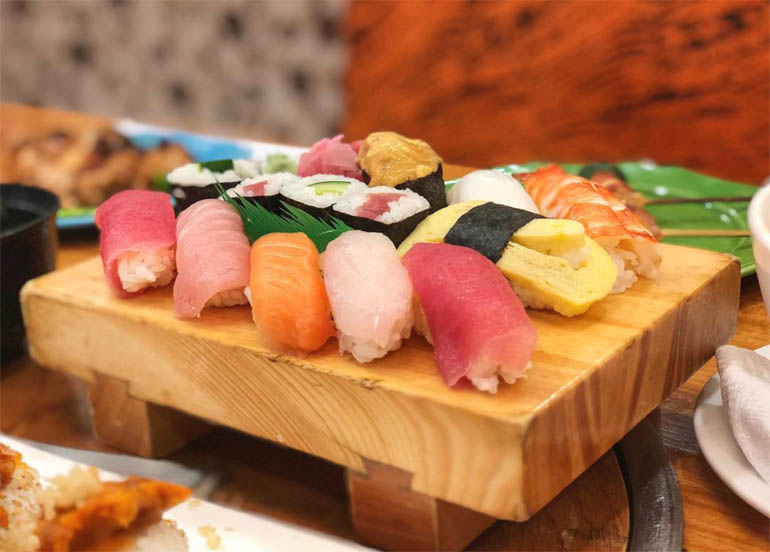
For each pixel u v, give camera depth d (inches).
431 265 22.2
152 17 60.2
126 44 62.0
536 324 23.1
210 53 59.8
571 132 54.0
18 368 28.4
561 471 21.6
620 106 52.2
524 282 23.1
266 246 23.3
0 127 42.7
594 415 22.0
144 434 25.2
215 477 24.7
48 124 42.8
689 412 24.7
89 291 25.4
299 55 57.5
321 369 22.3
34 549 21.0
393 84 56.3
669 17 48.9
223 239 24.0
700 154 51.2
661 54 49.9
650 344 22.9
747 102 48.8
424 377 21.9
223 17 58.2
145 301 24.9
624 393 22.6
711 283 24.3
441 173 26.0
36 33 64.6
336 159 26.7
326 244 24.3
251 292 23.0
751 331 26.5
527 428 20.7
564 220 23.4
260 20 57.4
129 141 39.5
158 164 37.3
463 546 22.7
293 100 59.0
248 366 23.2
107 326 24.8
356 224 24.4
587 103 52.9
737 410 21.6
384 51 55.6
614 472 23.4
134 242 24.5
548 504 22.9
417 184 25.3
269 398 23.2
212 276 23.6
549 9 51.3
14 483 21.9
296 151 37.2
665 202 32.3
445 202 25.9
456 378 21.4
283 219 24.5
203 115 62.0
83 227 32.9
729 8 47.2
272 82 59.0
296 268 22.8
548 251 23.3
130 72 63.0
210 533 22.5
